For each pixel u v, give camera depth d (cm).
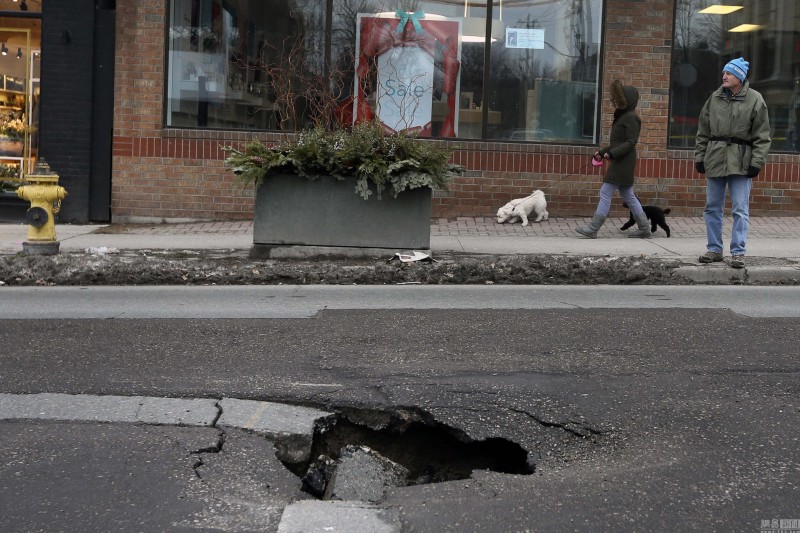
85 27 1275
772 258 956
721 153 892
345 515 356
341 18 1306
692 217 1316
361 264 921
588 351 595
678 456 415
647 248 1048
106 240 1112
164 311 733
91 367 555
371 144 959
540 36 1316
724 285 863
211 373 541
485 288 835
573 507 362
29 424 455
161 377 533
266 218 972
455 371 545
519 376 535
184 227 1251
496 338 632
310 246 972
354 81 1311
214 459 412
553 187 1309
